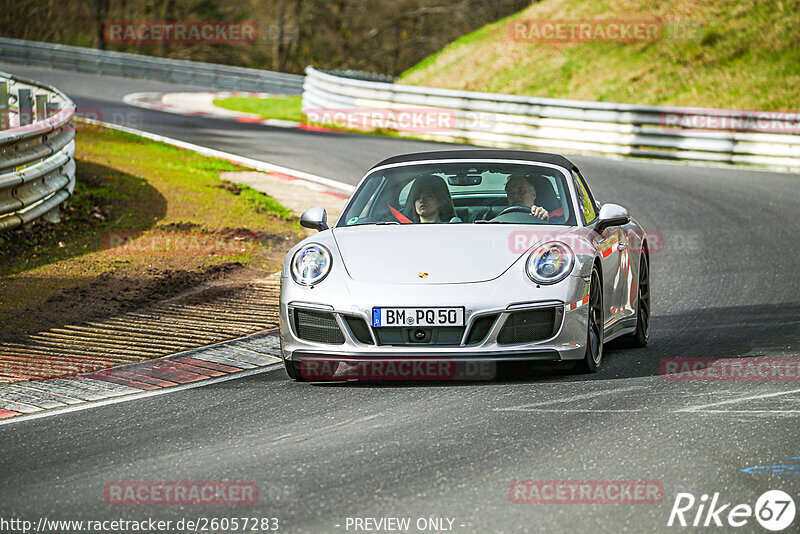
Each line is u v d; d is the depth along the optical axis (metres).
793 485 14.71
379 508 13.95
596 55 106.88
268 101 115.88
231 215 45.19
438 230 23.03
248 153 67.75
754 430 17.56
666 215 50.06
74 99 103.88
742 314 30.12
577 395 20.30
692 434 17.36
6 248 36.06
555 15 116.12
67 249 37.25
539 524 13.27
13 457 17.09
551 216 23.91
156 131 77.56
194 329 27.89
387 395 20.78
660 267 38.66
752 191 58.38
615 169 67.50
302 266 22.09
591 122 79.12
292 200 50.06
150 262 35.94
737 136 73.06
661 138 76.06
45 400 21.23
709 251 41.53
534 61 110.31
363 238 22.86
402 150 73.19
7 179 35.22
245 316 29.45
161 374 23.44
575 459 16.03
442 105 86.00
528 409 19.22
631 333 26.09
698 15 106.50
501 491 14.56
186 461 16.50
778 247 42.19
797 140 70.75
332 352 21.22
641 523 13.29
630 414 18.72
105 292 31.62
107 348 25.84
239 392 21.58
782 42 100.19
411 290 20.97
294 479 15.34
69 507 14.36
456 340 20.84
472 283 21.05
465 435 17.53
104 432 18.58
